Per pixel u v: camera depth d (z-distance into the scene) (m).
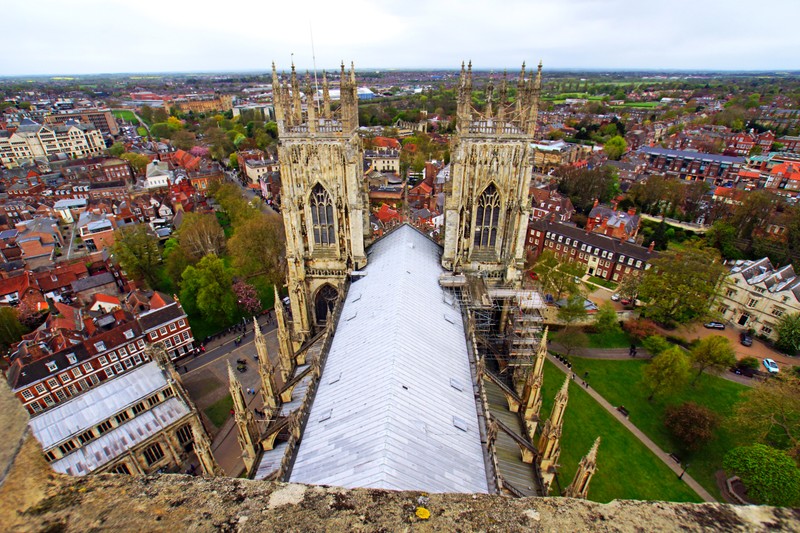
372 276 76.19
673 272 129.88
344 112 69.56
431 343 56.47
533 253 181.00
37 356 102.31
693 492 81.56
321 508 10.41
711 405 103.25
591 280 163.00
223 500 10.48
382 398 44.34
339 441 42.69
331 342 62.78
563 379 109.69
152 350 93.50
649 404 102.50
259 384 107.81
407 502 10.73
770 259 168.12
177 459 87.00
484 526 10.02
